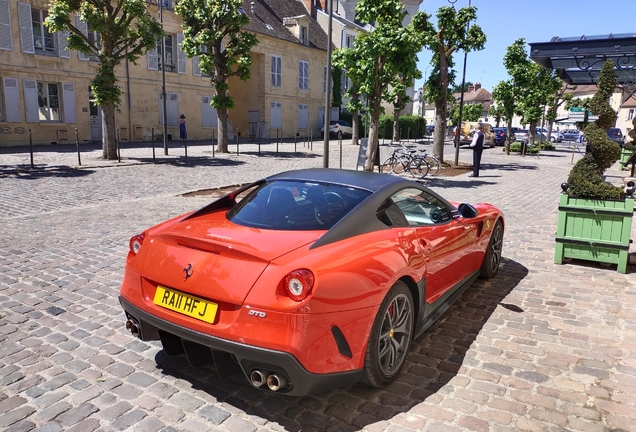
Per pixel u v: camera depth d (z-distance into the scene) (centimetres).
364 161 1523
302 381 270
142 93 3041
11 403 306
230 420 293
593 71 920
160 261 313
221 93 2331
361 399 316
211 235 315
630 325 438
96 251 661
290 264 276
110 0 1752
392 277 313
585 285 546
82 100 2714
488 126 3719
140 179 1420
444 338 410
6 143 2409
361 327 291
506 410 305
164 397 316
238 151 2458
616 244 585
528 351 386
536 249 707
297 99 4228
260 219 342
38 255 635
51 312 452
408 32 1302
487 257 547
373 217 346
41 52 2523
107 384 330
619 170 2089
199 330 286
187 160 1981
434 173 1755
